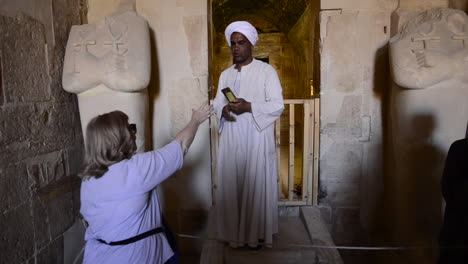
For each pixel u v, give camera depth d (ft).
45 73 7.17
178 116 9.50
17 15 6.28
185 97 9.43
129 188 4.02
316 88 9.94
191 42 9.26
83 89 7.45
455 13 7.29
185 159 9.64
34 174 6.70
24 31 6.48
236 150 6.83
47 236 7.09
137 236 4.23
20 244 6.22
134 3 9.18
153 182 4.20
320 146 9.42
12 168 6.04
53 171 7.40
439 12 7.41
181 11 9.20
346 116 9.27
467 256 4.83
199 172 9.68
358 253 9.67
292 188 9.75
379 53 9.00
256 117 6.43
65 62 7.49
